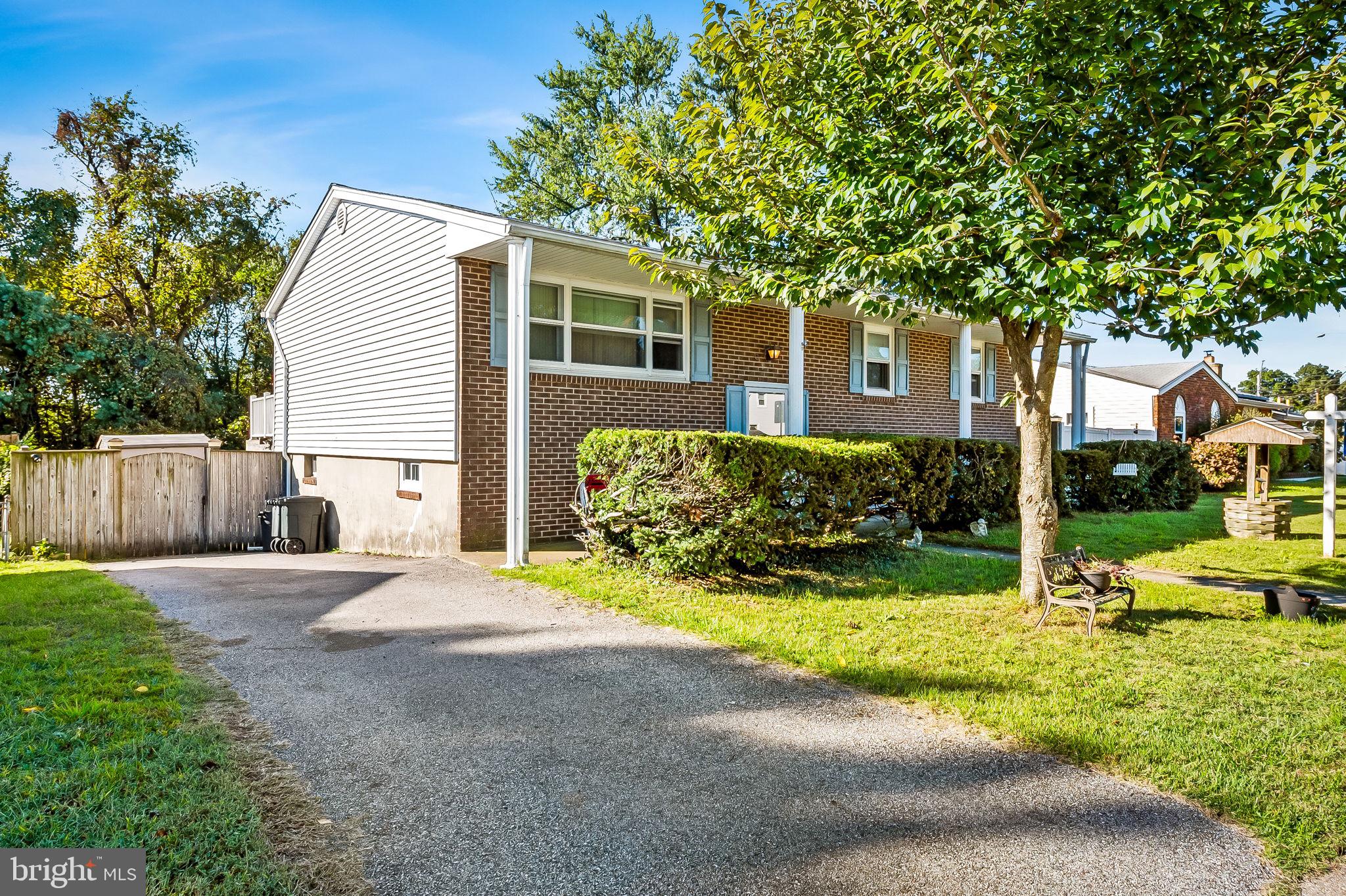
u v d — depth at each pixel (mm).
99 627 5852
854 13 6016
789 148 6480
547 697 4488
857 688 4645
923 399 16578
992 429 18375
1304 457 27000
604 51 28547
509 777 3449
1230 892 2643
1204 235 4812
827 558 8703
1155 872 2752
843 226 6227
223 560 11562
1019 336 6758
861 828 3029
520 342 8852
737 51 6402
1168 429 29719
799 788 3365
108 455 13508
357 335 12789
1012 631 5875
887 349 15875
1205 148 5047
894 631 5832
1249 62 5188
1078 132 5496
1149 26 5176
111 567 10406
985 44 5113
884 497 9414
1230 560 9453
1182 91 5395
